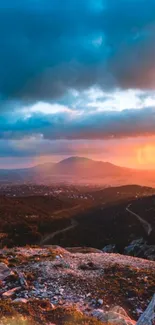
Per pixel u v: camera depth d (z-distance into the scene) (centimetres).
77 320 1249
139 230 9012
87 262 2539
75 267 2378
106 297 1838
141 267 2436
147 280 2105
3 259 2494
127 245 8031
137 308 1741
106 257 2750
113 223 10781
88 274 2216
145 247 7162
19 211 12662
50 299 1773
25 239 8338
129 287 1980
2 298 1727
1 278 2031
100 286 1997
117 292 1906
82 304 1731
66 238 9150
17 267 2327
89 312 1589
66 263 2447
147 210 11256
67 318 1286
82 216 13162
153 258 6209
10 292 1825
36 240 8594
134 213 11462
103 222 11288
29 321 1176
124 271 2286
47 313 1335
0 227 9000
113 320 1394
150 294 1903
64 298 1805
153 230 8406
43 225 10194
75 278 2114
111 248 7888
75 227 10600
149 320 1047
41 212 13712
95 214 13125
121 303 1781
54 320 1266
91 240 9050
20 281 1991
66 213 14412
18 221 10212
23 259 2578
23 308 1350
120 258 2714
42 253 2928
